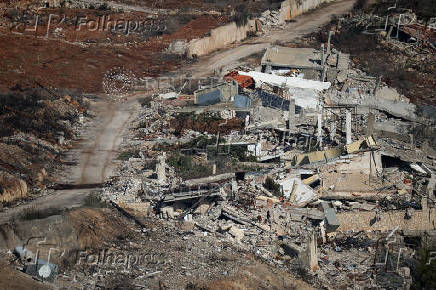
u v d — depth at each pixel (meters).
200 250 77.88
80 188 89.88
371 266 87.88
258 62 137.50
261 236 87.00
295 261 84.81
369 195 100.88
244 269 76.00
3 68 124.50
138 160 100.25
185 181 93.62
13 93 113.50
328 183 101.75
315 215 94.12
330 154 105.38
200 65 136.88
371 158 104.69
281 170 101.50
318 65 132.75
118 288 66.50
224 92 119.38
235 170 100.25
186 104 119.06
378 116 120.88
